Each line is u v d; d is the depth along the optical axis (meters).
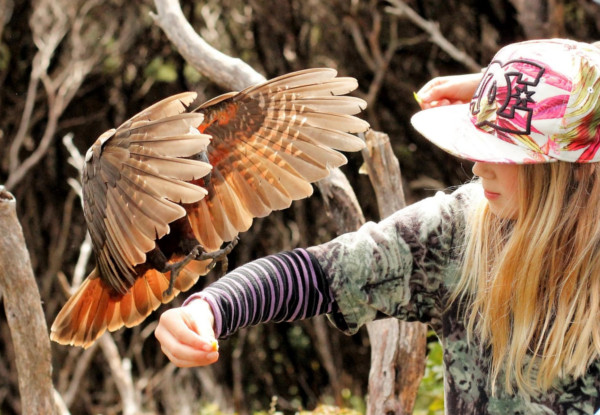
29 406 3.50
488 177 2.47
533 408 2.50
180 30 4.51
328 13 9.55
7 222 3.34
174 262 2.54
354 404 9.63
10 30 9.56
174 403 9.70
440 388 5.25
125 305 2.63
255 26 9.53
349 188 4.13
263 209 2.62
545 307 2.46
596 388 2.45
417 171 9.84
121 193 2.16
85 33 9.61
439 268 2.63
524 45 2.44
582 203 2.40
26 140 9.77
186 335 2.19
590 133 2.33
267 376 10.04
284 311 2.51
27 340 3.45
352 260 2.58
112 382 9.65
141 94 9.63
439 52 9.73
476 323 2.59
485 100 2.43
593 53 2.38
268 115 2.57
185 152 2.07
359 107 2.54
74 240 9.84
